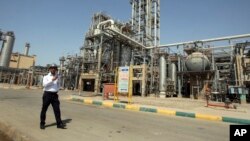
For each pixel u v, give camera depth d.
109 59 36.12
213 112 10.84
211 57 30.61
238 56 26.05
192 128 6.82
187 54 31.45
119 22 37.31
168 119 8.60
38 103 12.29
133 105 12.29
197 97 26.86
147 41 42.34
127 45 38.41
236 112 11.27
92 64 37.28
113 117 8.43
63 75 43.75
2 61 52.22
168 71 33.41
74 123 6.65
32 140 4.48
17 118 6.91
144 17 44.47
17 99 14.12
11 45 53.94
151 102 16.16
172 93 31.00
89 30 41.19
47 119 7.07
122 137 5.09
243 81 25.09
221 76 32.22
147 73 31.12
